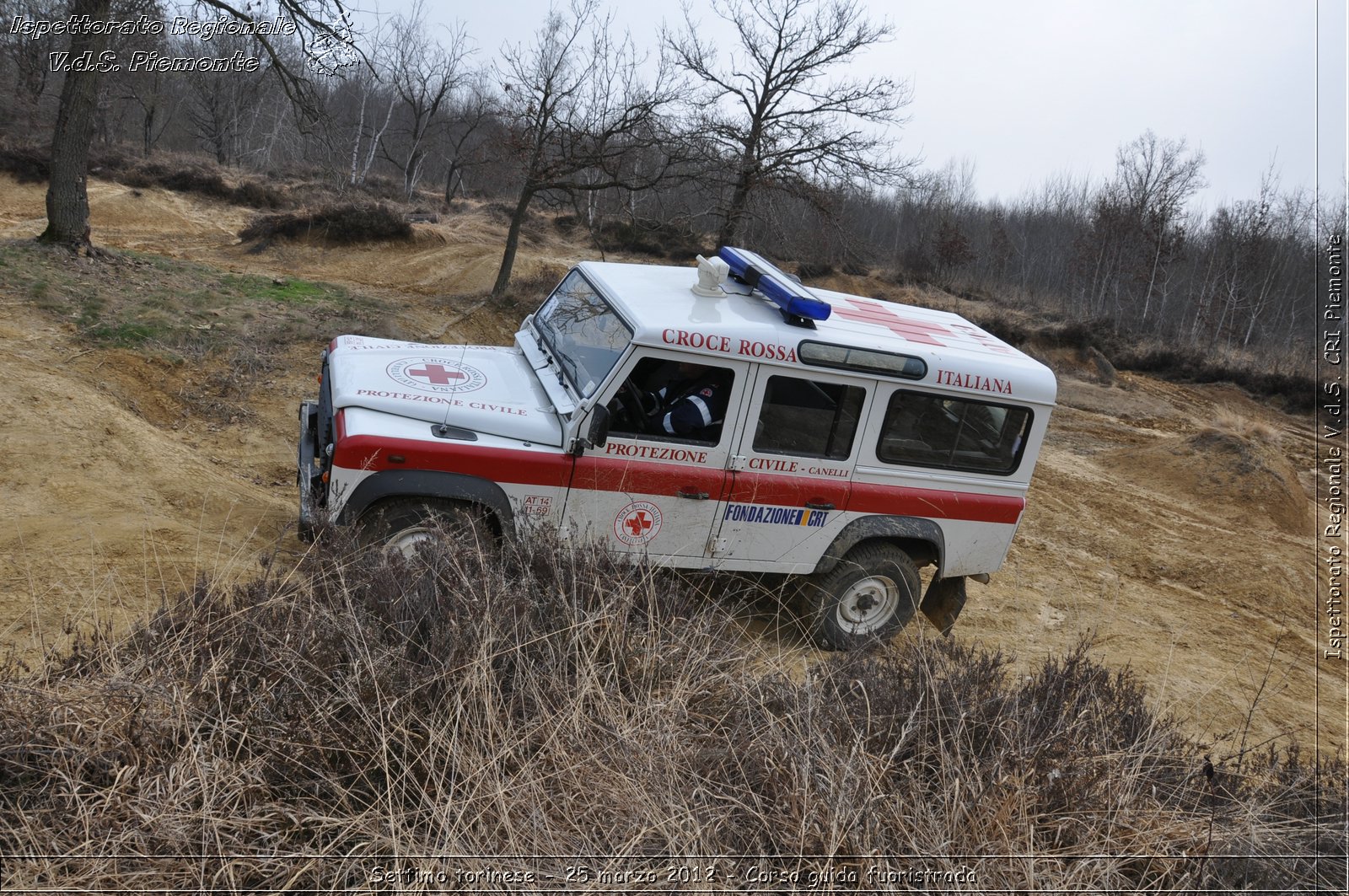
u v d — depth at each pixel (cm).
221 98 3738
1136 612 881
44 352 813
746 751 366
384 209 2292
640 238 3102
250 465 768
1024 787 352
